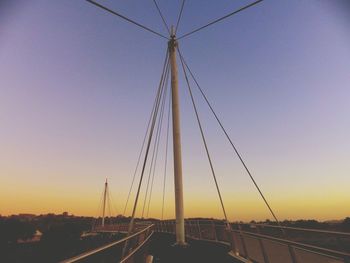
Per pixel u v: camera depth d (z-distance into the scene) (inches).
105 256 273.6
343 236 185.0
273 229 346.3
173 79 594.2
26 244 1620.3
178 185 537.6
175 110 577.0
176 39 632.4
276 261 284.5
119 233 1475.1
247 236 387.9
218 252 499.5
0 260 1311.5
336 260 173.9
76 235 1772.9
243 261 378.6
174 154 554.9
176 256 481.7
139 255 342.3
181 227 516.4
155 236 1016.9
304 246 209.9
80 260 124.0
